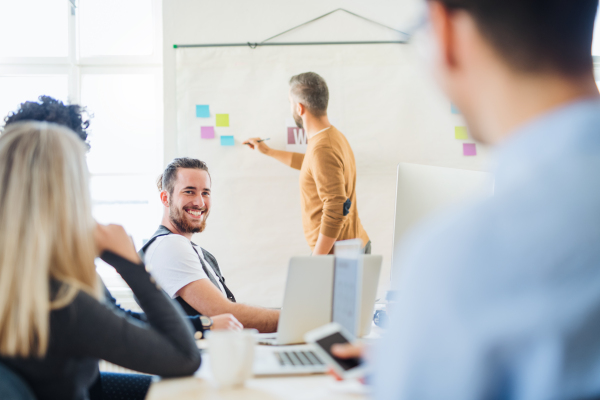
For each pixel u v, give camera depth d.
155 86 2.77
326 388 0.84
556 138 0.31
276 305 2.52
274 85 2.61
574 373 0.27
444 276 0.29
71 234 0.88
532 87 0.34
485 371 0.27
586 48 0.35
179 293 1.70
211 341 0.87
